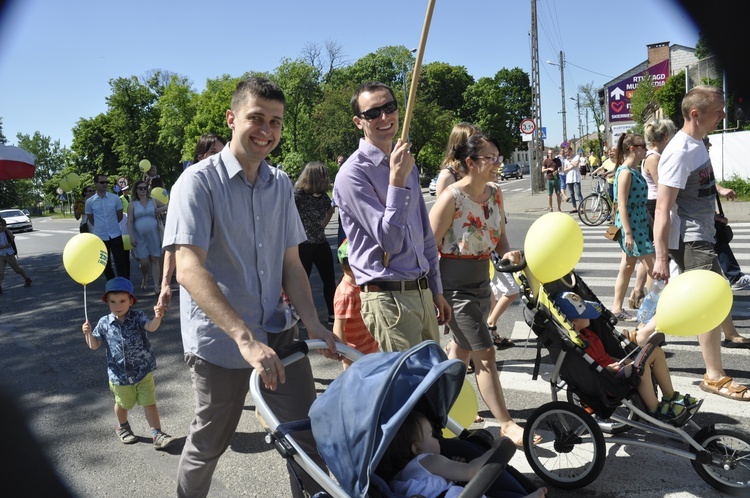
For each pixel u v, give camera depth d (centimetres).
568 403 366
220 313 271
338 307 471
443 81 9081
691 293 335
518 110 10112
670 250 502
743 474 353
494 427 459
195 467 303
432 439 242
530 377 549
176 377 610
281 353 279
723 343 596
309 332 306
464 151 404
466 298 413
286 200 315
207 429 300
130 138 8169
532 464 382
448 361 226
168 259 474
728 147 2361
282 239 313
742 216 1595
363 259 370
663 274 484
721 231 607
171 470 423
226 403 299
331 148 6825
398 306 363
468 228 409
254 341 267
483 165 400
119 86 8212
